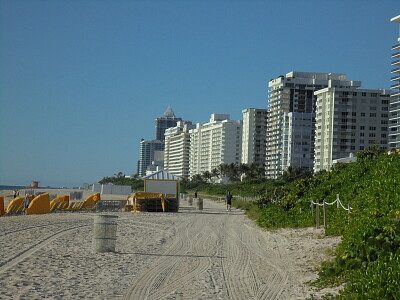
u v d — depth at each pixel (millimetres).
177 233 25719
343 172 31031
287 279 12680
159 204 49656
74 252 16891
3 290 10336
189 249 18969
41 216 37688
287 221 28734
